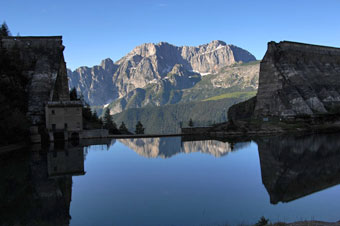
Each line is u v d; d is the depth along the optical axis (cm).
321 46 18762
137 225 3180
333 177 4962
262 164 6219
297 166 5891
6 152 7888
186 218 3375
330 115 13625
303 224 2733
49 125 10631
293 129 12450
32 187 4666
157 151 8262
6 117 9106
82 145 9450
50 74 13925
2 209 3672
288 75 15525
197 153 7806
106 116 17388
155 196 4197
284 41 17212
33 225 3188
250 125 13012
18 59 14300
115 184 4850
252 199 3991
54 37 15612
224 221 3266
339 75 17688
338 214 3378
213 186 4666
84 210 3631
